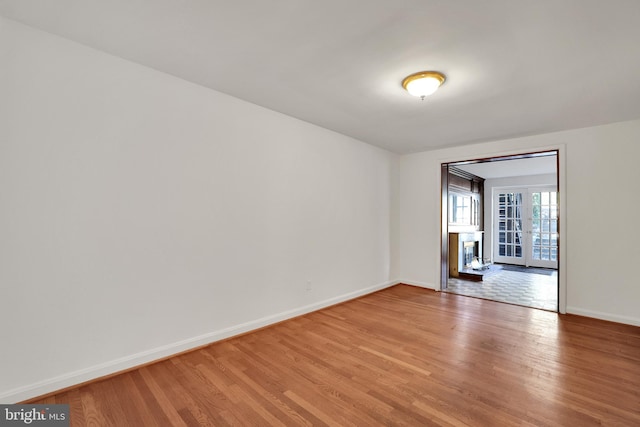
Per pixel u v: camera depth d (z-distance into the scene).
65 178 1.99
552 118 3.32
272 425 1.69
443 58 2.15
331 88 2.68
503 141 4.23
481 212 8.05
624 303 3.35
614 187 3.43
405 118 3.42
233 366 2.33
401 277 5.28
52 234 1.95
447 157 4.75
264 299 3.17
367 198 4.57
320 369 2.30
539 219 7.40
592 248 3.54
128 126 2.26
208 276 2.72
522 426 1.68
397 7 1.64
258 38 1.96
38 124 1.90
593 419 1.73
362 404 1.87
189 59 2.24
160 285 2.42
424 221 4.98
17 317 1.83
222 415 1.77
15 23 1.83
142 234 2.33
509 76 2.39
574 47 1.98
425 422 1.71
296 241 3.51
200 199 2.66
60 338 1.98
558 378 2.17
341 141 4.11
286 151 3.39
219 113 2.79
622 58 2.10
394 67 2.30
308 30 1.87
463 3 1.59
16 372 1.83
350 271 4.26
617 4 1.57
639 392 2.00
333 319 3.44
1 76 1.79
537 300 4.27
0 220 1.78
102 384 2.07
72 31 1.92
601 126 3.52
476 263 6.86
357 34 1.90
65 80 2.00
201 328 2.67
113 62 2.20
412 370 2.29
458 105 3.00
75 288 2.03
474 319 3.45
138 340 2.31
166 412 1.79
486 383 2.11
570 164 3.70
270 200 3.23
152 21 1.80
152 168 2.38
